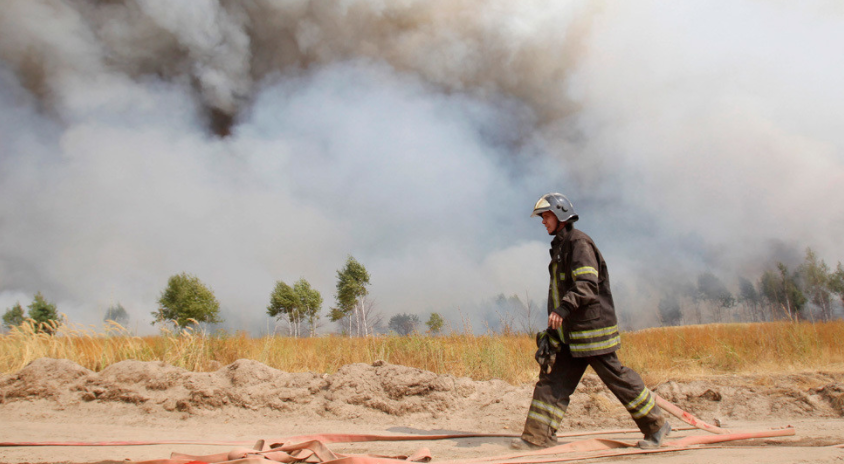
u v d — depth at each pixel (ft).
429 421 17.11
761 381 20.52
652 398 11.90
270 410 18.21
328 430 15.88
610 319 11.89
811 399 17.35
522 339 29.09
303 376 19.89
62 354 26.12
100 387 19.53
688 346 32.40
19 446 12.84
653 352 30.71
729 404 17.84
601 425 16.12
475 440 13.93
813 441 12.51
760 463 9.41
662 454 11.12
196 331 27.91
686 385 19.07
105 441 13.52
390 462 9.71
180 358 25.53
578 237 12.21
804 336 30.48
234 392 18.76
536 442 12.02
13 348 26.12
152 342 27.68
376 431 15.65
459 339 27.76
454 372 25.04
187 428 16.44
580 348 11.69
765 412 17.06
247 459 9.59
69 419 17.52
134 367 20.47
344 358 28.55
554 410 12.10
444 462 10.40
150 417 17.87
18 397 19.34
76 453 12.04
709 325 40.96
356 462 9.57
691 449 11.62
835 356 27.84
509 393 18.79
